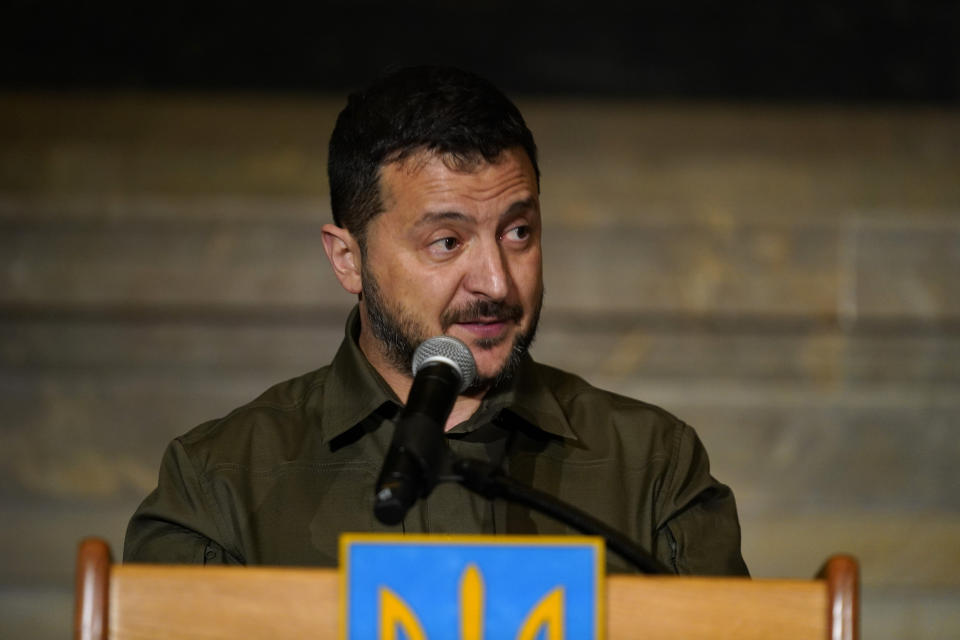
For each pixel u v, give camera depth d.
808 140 13.96
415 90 4.52
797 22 14.78
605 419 5.13
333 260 4.98
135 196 12.80
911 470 11.45
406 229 4.49
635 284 12.41
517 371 4.94
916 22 14.77
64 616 10.30
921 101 14.74
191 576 3.49
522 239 4.58
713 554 4.80
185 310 12.23
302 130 13.82
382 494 3.43
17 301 12.12
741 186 13.36
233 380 11.67
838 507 11.10
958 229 12.45
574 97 14.73
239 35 14.56
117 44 14.44
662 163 13.55
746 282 12.45
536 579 3.40
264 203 12.48
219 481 4.82
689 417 11.53
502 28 14.79
